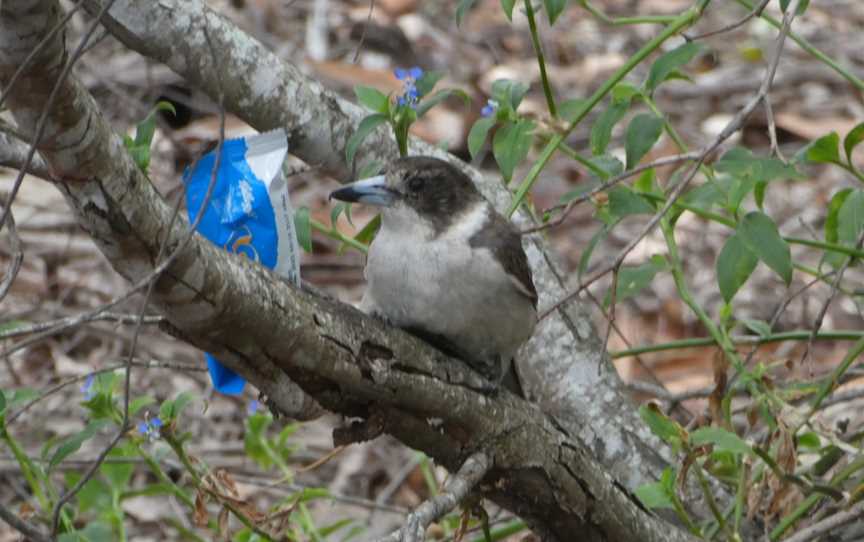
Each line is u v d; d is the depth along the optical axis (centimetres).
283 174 751
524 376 1041
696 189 946
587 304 1529
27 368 1400
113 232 626
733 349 955
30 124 596
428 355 773
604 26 2125
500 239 872
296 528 1071
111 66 1795
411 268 864
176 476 1281
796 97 1934
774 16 2069
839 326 1511
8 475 1259
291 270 745
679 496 920
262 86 998
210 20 978
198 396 1309
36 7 559
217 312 664
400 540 711
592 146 928
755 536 964
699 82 1962
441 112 1809
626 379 1395
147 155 750
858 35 2081
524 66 2011
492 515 1200
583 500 844
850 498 867
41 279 1516
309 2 2088
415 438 793
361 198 881
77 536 893
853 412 1235
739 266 832
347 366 732
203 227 729
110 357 1413
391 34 2027
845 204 963
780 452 867
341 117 1027
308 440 1381
